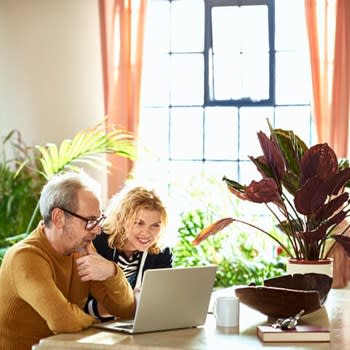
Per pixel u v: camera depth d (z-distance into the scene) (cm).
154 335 337
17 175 692
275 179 447
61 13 721
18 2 728
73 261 380
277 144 455
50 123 724
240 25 732
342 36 660
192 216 668
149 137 739
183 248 660
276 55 728
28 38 727
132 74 689
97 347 318
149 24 709
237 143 732
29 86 727
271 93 728
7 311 363
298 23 723
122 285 374
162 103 743
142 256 429
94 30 716
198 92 739
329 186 424
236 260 652
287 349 310
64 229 365
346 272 635
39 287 348
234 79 734
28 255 356
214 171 732
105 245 423
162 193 429
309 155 434
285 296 352
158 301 338
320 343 321
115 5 691
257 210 680
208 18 736
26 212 684
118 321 369
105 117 661
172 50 742
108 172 646
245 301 362
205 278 352
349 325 358
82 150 613
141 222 416
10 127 731
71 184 367
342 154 657
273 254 690
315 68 664
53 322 342
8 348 363
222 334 339
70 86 721
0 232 681
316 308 358
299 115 723
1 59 732
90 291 388
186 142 741
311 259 439
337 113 659
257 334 336
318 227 430
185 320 351
